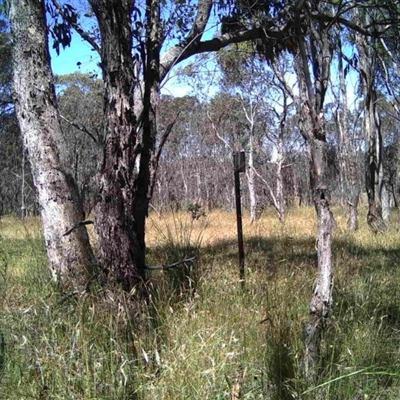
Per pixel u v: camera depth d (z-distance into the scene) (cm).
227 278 528
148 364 324
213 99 2606
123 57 417
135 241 418
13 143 2917
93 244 619
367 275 561
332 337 342
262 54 684
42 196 543
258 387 305
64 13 530
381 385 321
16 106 558
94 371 306
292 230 1188
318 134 350
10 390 308
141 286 415
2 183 2947
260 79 2003
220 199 3516
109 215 411
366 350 344
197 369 318
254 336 369
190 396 298
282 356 321
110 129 414
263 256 746
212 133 3209
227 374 317
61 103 2241
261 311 407
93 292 405
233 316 407
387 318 414
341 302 415
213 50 588
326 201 348
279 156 2250
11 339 345
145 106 436
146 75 443
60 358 311
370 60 1387
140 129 434
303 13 466
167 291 451
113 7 413
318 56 361
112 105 415
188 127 3453
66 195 543
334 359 327
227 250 845
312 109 352
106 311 376
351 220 1434
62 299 396
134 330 366
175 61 519
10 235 1056
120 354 323
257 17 562
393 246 960
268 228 1324
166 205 2641
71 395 294
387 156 3338
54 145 553
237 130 2920
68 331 343
